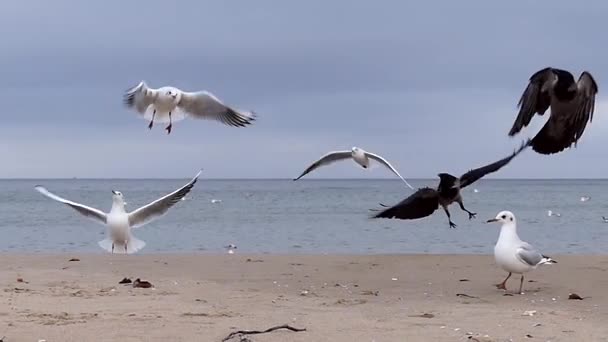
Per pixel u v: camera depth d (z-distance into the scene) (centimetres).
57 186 19662
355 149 1680
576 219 4688
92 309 1231
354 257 2020
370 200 8681
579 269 1770
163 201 1582
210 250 2802
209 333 1066
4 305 1253
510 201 8025
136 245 1598
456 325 1141
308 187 18250
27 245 2969
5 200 8400
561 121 781
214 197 9781
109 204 7144
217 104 1148
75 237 3350
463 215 5100
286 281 1606
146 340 1024
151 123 1141
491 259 1955
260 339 1035
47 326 1100
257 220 4678
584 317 1215
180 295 1395
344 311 1254
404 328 1116
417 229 3716
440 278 1655
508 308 1304
